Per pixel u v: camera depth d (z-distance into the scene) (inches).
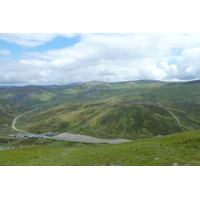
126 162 1357.0
